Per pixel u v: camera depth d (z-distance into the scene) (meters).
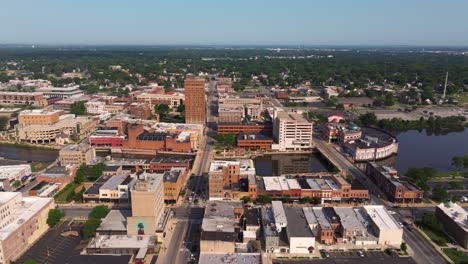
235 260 185.12
